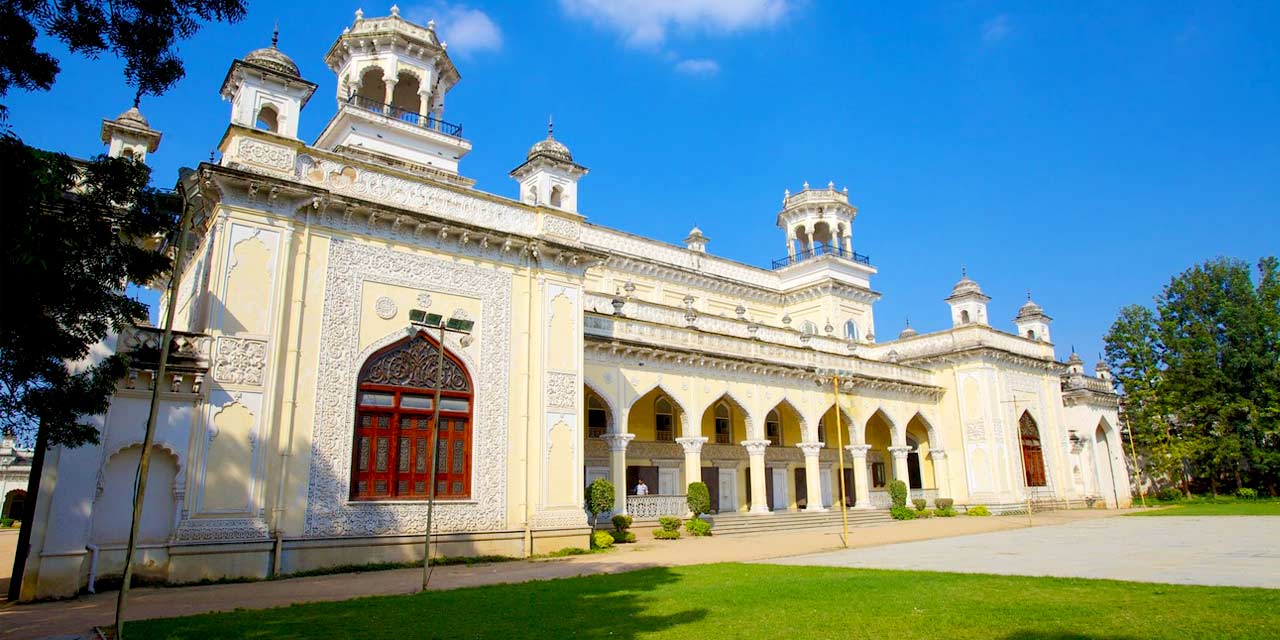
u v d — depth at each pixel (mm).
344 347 12703
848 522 22344
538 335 15047
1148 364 33594
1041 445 28922
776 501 24312
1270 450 30859
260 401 11578
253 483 11266
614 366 18641
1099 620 6301
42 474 9727
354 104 19672
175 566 10438
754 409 21625
